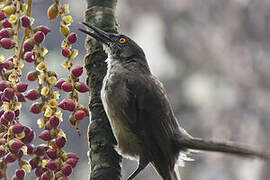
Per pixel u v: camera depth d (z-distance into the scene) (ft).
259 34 81.30
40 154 20.77
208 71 80.23
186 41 81.71
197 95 78.54
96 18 25.90
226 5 82.17
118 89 29.35
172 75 80.23
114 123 29.27
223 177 72.33
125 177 73.67
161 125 30.07
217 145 26.53
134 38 83.35
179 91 79.41
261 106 77.10
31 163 20.90
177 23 82.89
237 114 76.95
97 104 24.95
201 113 77.77
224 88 78.95
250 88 78.74
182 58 81.10
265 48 80.64
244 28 81.92
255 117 76.64
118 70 30.27
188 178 72.69
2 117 19.80
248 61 80.07
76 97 21.16
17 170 20.04
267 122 76.33
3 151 19.77
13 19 20.80
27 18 20.67
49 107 20.39
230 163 72.08
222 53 80.69
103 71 25.53
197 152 28.86
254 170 71.26
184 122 77.61
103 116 24.76
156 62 80.89
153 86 30.50
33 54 20.71
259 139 75.41
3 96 20.35
